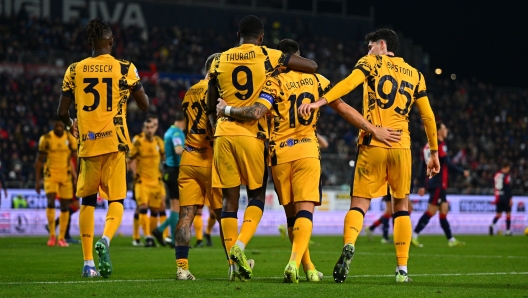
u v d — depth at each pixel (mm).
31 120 92688
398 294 18391
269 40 133125
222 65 21750
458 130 115875
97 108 23734
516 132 121562
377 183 21859
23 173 80062
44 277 24156
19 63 100062
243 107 20984
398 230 22281
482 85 131375
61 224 46031
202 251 40906
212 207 23875
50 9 120188
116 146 23812
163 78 109062
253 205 21641
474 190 89750
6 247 44375
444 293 18781
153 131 46562
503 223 83938
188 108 23750
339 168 85500
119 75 24031
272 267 30016
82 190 24031
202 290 19156
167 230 48188
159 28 124875
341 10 144375
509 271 28297
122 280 22703
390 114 21766
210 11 133875
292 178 21453
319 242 55469
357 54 136250
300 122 21391
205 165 23469
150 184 46781
